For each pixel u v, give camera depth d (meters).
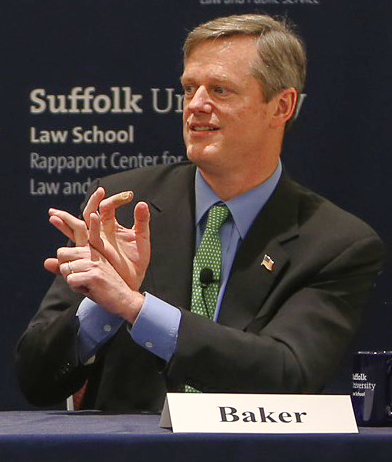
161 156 6.23
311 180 6.22
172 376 4.27
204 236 4.85
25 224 6.21
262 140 4.80
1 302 6.21
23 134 6.19
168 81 6.21
